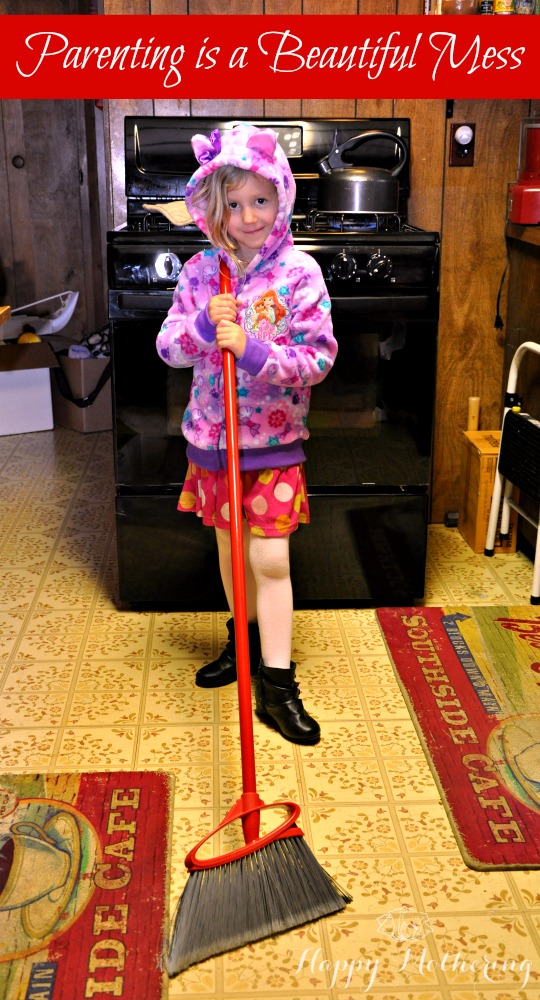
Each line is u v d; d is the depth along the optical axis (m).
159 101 2.61
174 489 2.36
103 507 3.19
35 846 1.61
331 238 2.20
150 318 2.21
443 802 1.74
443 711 2.01
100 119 4.50
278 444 1.85
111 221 2.69
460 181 2.75
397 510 2.38
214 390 1.84
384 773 1.83
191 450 1.94
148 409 2.28
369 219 2.34
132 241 2.18
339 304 2.21
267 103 2.64
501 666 2.19
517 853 1.61
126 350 2.24
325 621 2.41
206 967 1.40
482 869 1.58
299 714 1.92
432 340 2.26
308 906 1.47
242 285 1.79
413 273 2.21
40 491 3.34
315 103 2.65
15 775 1.79
